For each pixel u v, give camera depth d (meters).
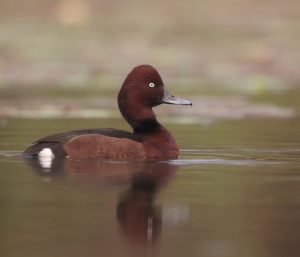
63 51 39.47
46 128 19.61
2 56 38.03
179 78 32.69
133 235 9.44
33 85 31.03
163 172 13.20
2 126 20.02
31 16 48.81
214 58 37.72
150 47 40.69
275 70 34.78
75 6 50.84
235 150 15.79
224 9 51.41
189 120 21.77
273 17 49.06
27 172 12.99
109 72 34.50
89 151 13.90
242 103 25.53
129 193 11.52
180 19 48.75
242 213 10.49
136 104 14.76
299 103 25.66
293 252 8.84
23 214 10.34
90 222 9.96
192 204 10.93
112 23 47.56
